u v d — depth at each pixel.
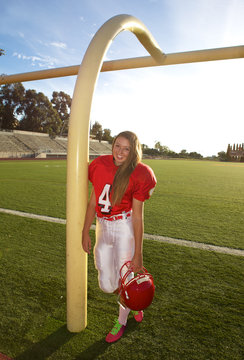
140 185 1.29
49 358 1.27
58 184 7.61
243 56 1.77
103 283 1.43
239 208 4.93
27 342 1.38
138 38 1.66
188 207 4.96
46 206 4.63
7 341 1.38
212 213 4.48
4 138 31.30
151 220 3.96
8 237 2.99
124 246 1.39
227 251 2.73
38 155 31.09
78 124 1.25
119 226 1.38
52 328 1.49
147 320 1.59
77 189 1.31
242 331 1.50
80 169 1.29
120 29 1.37
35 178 9.03
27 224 3.51
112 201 1.32
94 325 1.53
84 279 1.43
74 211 1.33
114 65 2.18
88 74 1.25
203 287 2.00
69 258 1.39
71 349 1.33
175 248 2.79
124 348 1.35
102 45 1.29
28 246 2.74
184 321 1.59
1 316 1.59
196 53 1.86
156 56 1.89
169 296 1.86
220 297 1.86
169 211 4.60
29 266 2.28
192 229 3.51
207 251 2.72
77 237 1.36
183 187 7.77
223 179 10.53
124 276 1.35
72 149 1.28
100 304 1.75
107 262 1.41
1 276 2.09
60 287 1.94
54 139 40.72
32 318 1.58
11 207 4.49
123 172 1.28
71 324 1.45
